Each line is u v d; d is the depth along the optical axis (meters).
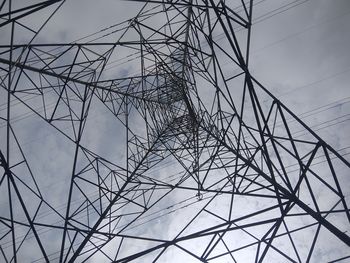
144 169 11.84
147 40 9.91
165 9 9.71
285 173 7.96
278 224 7.49
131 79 12.58
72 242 7.93
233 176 9.77
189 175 11.30
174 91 14.40
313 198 7.81
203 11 8.58
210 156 11.77
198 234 7.59
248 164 9.18
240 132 8.58
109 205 9.55
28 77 8.52
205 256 7.77
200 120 11.62
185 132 12.52
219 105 9.74
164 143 12.23
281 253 7.56
